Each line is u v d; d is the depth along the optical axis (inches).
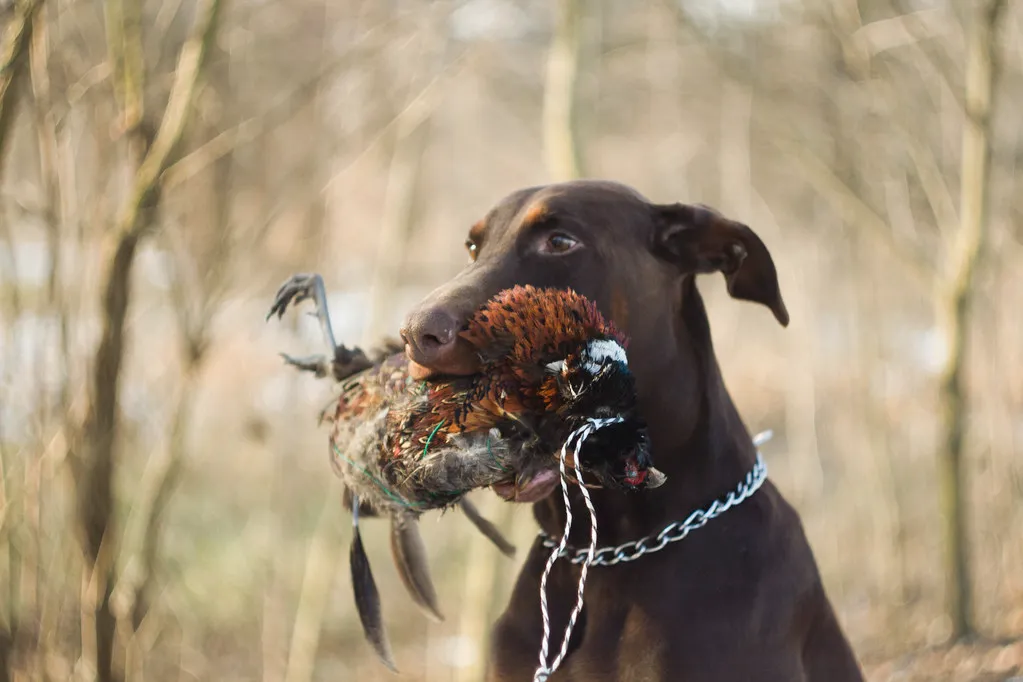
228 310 177.3
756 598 89.1
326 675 235.0
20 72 101.9
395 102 183.8
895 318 279.0
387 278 213.2
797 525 98.6
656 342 91.5
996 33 210.1
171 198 136.3
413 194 216.4
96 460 116.4
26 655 122.3
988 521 257.8
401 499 79.4
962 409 227.3
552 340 76.0
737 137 253.3
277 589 226.7
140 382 157.2
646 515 90.6
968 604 227.9
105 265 114.5
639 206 93.9
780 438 358.3
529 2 207.8
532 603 94.3
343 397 88.7
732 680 86.2
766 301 95.5
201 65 116.5
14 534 121.5
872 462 259.3
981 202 217.6
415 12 172.9
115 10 117.2
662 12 234.5
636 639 88.0
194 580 227.0
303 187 158.2
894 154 238.8
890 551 250.5
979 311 248.1
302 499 243.9
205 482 255.6
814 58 236.5
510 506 187.3
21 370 119.0
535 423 77.7
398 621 261.9
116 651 125.4
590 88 207.0
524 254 87.6
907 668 219.3
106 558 118.1
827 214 278.8
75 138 123.3
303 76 160.7
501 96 247.4
